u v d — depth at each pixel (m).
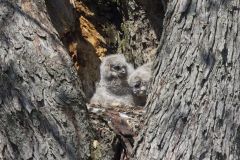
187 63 10.17
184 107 9.91
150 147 9.87
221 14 10.40
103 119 12.42
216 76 10.05
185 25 10.45
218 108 9.88
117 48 16.78
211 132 9.75
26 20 11.06
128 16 16.34
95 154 11.50
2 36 10.71
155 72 10.62
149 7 16.02
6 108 10.14
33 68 10.55
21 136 9.99
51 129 10.15
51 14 15.09
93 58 16.17
